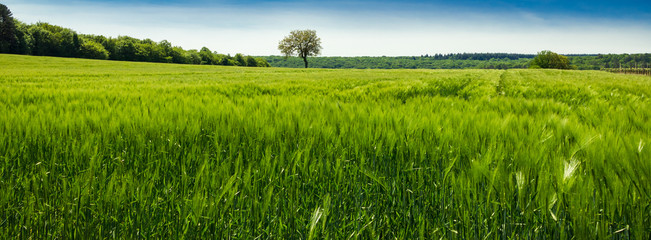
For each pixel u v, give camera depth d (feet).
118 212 5.19
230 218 5.19
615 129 8.75
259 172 6.06
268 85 42.11
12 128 8.60
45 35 304.09
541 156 5.86
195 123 9.07
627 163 5.32
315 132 8.36
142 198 5.18
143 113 11.00
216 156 6.95
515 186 5.05
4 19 274.57
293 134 8.48
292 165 6.42
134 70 127.03
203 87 35.81
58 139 7.97
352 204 5.83
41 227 5.17
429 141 7.45
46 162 6.86
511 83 52.39
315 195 5.99
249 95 30.66
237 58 493.36
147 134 8.62
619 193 4.57
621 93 28.78
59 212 5.28
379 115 10.15
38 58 191.42
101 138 8.33
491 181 5.00
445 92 34.58
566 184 4.74
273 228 5.15
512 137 7.40
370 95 26.86
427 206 5.51
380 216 5.45
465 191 5.08
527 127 8.86
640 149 5.87
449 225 5.00
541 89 35.32
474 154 6.59
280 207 5.54
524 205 4.87
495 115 10.74
